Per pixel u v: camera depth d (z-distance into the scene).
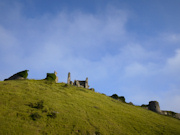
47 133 25.75
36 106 33.91
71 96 48.06
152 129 37.91
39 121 28.52
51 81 69.19
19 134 23.36
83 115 35.75
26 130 24.81
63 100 42.50
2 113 28.17
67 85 64.81
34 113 30.53
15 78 63.75
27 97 38.12
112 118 38.62
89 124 32.22
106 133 30.38
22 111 30.48
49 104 36.59
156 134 35.34
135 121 40.75
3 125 24.44
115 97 75.62
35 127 26.45
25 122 27.03
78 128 29.56
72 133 27.61
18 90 42.22
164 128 40.81
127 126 36.19
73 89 60.00
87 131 29.42
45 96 41.88
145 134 34.00
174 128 43.12
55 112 33.41
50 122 29.23
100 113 39.62
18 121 26.75
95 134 29.30
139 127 37.22
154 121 45.88
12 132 23.34
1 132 22.69
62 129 28.05
